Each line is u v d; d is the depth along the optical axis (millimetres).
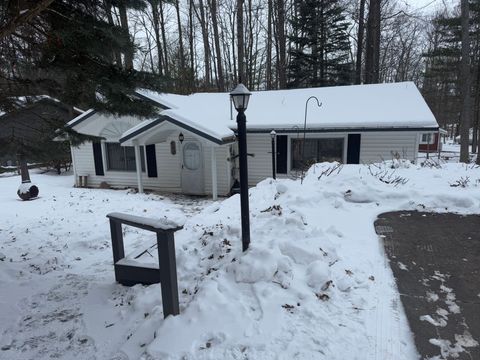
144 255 4965
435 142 26219
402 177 6945
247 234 4141
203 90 22625
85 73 5023
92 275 5332
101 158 13602
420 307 3137
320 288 3340
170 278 3234
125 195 12094
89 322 3859
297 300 3199
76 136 6230
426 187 6352
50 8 4484
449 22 20625
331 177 7031
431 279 3600
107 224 8195
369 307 3115
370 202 5984
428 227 4922
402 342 2699
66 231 7723
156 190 13156
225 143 10922
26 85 5586
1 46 4965
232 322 3012
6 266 5625
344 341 2703
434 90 33156
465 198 5652
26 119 6312
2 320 4023
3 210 10023
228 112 13344
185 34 25594
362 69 24859
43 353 3373
